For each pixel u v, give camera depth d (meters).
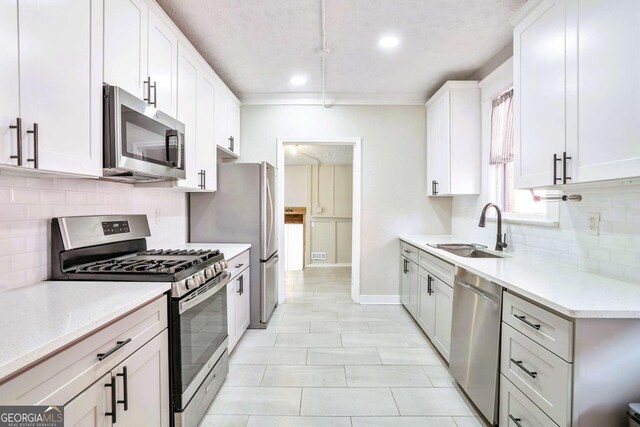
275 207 3.65
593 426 1.18
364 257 3.94
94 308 1.12
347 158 6.12
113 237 1.90
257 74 3.22
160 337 1.43
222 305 2.16
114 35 1.51
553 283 1.52
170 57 2.08
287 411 1.90
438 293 2.56
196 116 2.50
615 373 1.18
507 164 2.81
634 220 1.52
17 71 1.02
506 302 1.60
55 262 1.54
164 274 1.52
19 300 1.21
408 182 3.90
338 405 1.96
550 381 1.28
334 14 2.21
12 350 0.80
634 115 1.19
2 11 0.97
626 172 1.22
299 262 6.46
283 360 2.52
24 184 1.41
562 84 1.56
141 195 2.33
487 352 1.75
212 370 1.96
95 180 1.84
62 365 0.91
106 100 1.43
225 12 2.19
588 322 1.17
